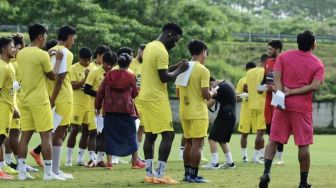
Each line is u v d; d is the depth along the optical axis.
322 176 13.12
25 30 39.78
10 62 13.05
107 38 34.22
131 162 15.61
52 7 36.06
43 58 11.61
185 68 11.62
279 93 10.59
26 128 11.83
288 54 10.88
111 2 38.34
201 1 40.12
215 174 13.36
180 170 14.10
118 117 12.58
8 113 12.34
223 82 14.85
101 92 12.78
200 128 11.70
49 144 11.80
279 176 13.02
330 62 49.91
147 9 38.66
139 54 15.44
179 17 38.94
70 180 11.91
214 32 38.91
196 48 12.04
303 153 10.78
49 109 11.73
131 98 12.73
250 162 16.75
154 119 11.45
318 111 38.03
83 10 35.62
